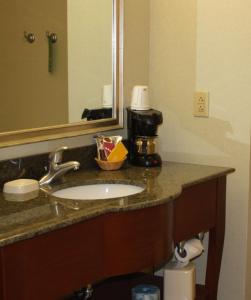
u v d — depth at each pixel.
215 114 2.09
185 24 2.10
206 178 1.78
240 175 2.07
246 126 2.03
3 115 1.58
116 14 2.02
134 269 1.45
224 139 2.08
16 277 1.16
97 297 1.90
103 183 1.75
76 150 1.87
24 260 1.17
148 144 1.96
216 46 2.04
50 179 1.66
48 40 1.74
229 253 2.14
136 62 2.14
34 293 1.21
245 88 2.00
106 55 2.00
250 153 2.04
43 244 1.22
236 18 1.98
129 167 1.95
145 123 1.93
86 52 1.91
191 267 1.85
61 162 1.77
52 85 1.77
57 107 1.80
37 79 1.71
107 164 1.87
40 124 1.73
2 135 1.58
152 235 1.48
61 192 1.65
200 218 1.82
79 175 1.80
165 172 1.86
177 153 2.21
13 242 1.12
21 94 1.65
